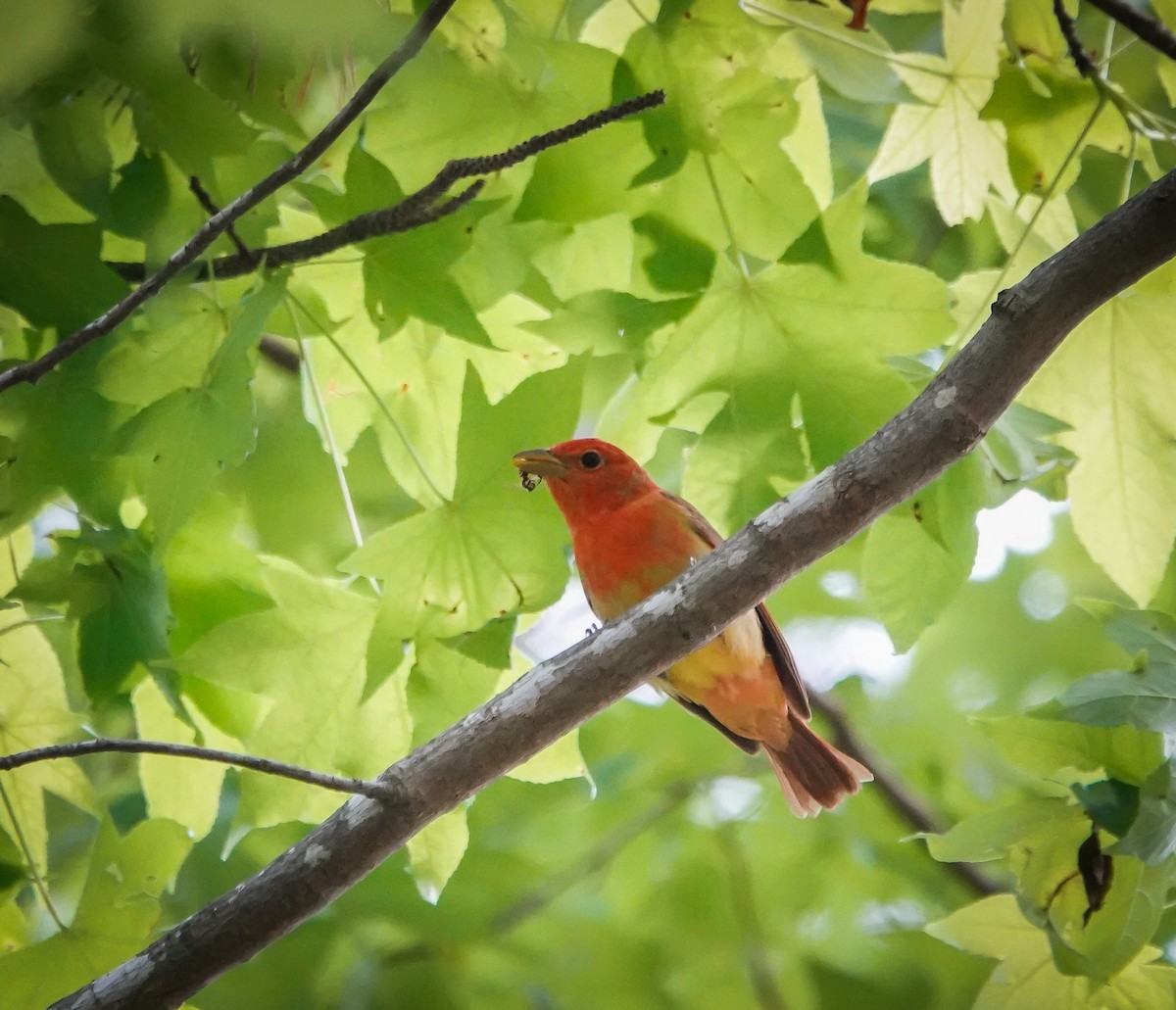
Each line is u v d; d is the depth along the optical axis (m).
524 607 8.48
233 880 14.94
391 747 9.09
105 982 7.26
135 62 7.45
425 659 8.51
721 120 8.54
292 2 7.24
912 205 15.23
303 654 8.91
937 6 9.73
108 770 13.29
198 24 7.34
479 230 9.25
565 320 9.17
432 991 14.30
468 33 8.59
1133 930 7.87
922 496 8.73
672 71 8.49
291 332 9.61
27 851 8.48
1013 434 8.91
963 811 16.75
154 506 8.07
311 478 15.69
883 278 8.80
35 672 9.58
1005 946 8.46
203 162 7.78
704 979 15.44
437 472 10.27
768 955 15.74
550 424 8.53
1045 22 9.02
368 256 8.47
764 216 8.80
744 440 9.05
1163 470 9.43
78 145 7.70
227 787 15.50
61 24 7.11
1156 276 9.09
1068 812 8.02
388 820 7.43
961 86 9.45
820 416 8.95
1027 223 9.82
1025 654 17.20
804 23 8.82
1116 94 8.83
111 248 9.48
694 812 16.34
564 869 15.77
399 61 7.41
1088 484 9.64
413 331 9.93
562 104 8.71
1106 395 9.48
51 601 8.59
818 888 16.25
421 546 8.45
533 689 7.66
